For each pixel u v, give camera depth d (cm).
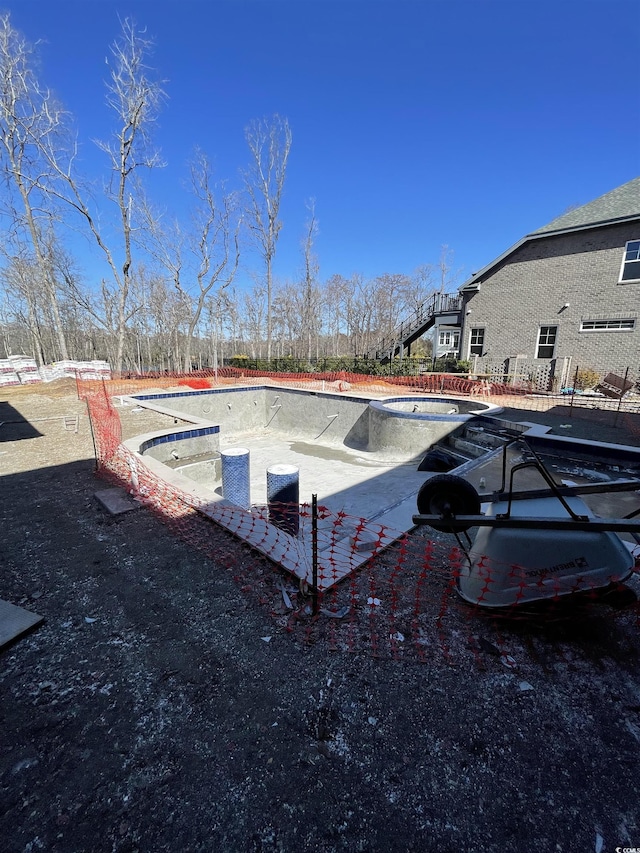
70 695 170
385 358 2145
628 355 1205
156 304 2891
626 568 189
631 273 1196
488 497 246
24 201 1838
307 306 2906
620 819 126
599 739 154
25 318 3127
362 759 145
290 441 1122
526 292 1417
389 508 429
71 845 118
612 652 198
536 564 200
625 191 1277
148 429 654
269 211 2459
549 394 1200
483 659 193
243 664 188
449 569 275
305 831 122
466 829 123
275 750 147
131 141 1933
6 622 210
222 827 123
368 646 200
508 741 153
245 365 2511
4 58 1642
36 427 699
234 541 299
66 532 316
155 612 223
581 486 229
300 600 234
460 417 776
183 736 152
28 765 141
